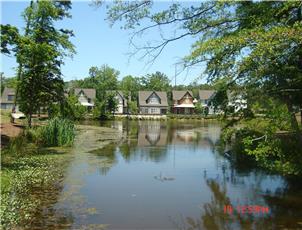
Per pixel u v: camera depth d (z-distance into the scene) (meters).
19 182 14.17
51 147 24.03
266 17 14.36
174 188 14.20
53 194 12.91
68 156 20.83
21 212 10.85
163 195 13.13
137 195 13.12
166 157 21.75
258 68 12.59
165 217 10.80
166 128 47.16
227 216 10.91
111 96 73.56
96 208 11.45
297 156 16.03
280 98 14.12
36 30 28.25
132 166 18.53
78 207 11.53
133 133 38.06
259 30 12.53
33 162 18.34
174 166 18.78
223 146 26.16
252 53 11.84
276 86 13.61
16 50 23.69
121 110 88.31
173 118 72.94
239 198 12.82
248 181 15.34
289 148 16.47
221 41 12.02
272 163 17.02
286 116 14.48
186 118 72.94
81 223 10.15
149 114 80.50
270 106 14.06
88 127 46.09
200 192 13.64
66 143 24.72
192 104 88.75
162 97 89.25
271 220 10.56
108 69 92.69
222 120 17.77
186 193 13.51
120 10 11.45
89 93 87.88
